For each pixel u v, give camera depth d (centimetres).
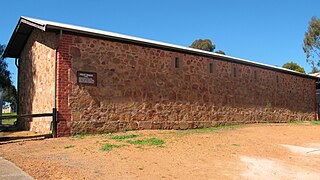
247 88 1582
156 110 1198
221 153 736
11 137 970
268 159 704
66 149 759
